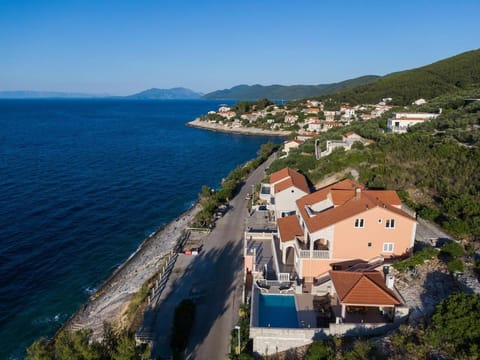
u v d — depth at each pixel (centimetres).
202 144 16312
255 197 6944
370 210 3372
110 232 6156
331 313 3000
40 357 2197
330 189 4253
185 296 3850
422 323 2433
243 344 2822
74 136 17188
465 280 2772
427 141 6569
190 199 8119
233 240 5291
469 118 7825
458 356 2011
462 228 3656
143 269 4706
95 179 9375
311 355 2431
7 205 7138
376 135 8419
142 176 9931
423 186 4944
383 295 2716
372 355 2198
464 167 5016
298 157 8894
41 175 9481
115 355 2278
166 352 3030
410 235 3409
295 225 4122
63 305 4156
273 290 3338
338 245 3434
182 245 5134
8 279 4625
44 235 5900
